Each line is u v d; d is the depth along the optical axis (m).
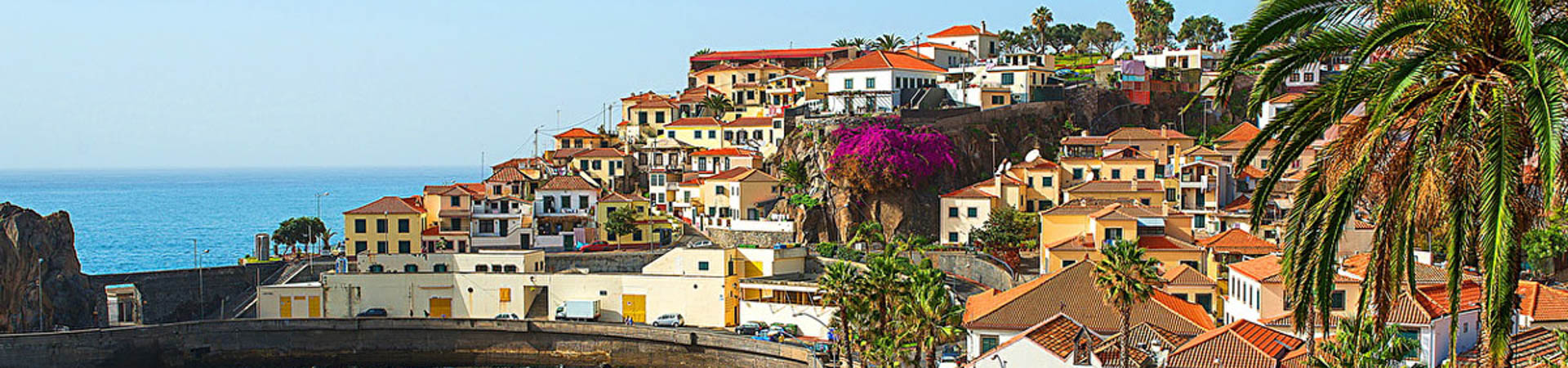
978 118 194.38
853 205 178.88
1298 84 168.75
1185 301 114.44
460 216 179.25
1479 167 26.77
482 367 146.75
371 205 179.50
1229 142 174.25
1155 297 103.81
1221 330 85.06
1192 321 100.19
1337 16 28.70
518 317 153.12
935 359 100.19
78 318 157.38
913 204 179.00
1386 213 29.38
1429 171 27.33
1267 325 90.31
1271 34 28.75
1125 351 80.75
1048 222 148.75
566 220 182.00
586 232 182.12
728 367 134.88
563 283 153.38
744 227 181.12
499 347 147.38
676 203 199.12
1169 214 146.12
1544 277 116.81
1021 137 196.38
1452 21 26.50
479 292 155.00
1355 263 95.50
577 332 145.25
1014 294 108.62
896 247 165.75
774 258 152.88
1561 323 85.75
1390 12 27.61
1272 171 30.47
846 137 182.88
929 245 171.00
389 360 148.75
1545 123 23.97
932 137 183.25
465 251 178.25
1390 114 27.58
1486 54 26.41
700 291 148.62
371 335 149.38
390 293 155.50
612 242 181.38
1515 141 25.34
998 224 164.38
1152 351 88.50
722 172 197.62
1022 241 164.12
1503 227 25.23
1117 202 155.50
